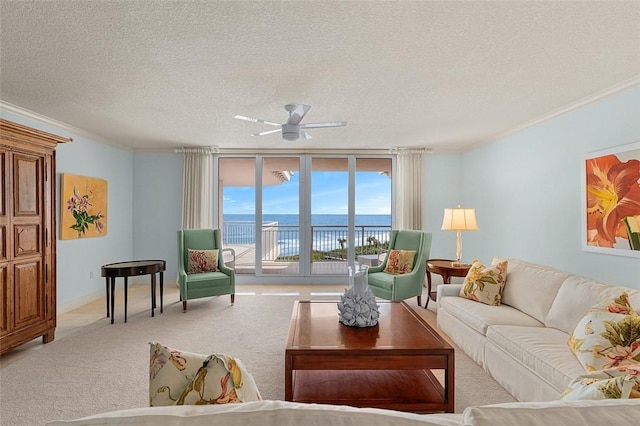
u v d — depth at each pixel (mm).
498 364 2596
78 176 4848
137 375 2730
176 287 6062
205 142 5766
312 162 6559
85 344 3371
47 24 2139
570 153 3820
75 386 2559
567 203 3875
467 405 2311
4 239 2980
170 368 1034
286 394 2143
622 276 3191
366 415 746
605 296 2352
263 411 745
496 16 2066
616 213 3219
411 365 2160
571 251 3820
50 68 2785
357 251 6566
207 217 6141
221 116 4184
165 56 2586
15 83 3109
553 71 2881
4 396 2420
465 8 1987
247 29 2213
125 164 6074
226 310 4582
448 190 6449
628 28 2197
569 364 2004
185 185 6137
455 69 2836
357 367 2154
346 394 2186
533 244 4453
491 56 2602
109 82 3092
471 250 6055
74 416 2193
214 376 980
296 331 2521
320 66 2773
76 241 4844
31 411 2236
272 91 3336
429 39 2346
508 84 3172
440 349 2156
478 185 5840
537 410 777
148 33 2256
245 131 4965
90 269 5129
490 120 4406
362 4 1948
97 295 5273
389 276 4680
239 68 2807
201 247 5121
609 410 781
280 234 6586
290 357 2150
